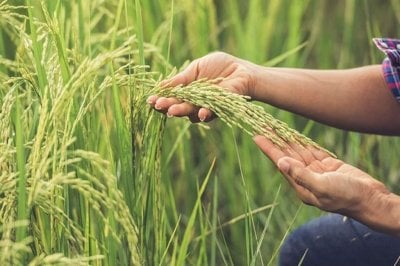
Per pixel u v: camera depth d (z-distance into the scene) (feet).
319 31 16.81
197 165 14.25
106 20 14.14
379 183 8.97
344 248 9.85
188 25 14.60
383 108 9.94
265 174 13.99
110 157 9.40
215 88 8.63
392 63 9.66
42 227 8.79
